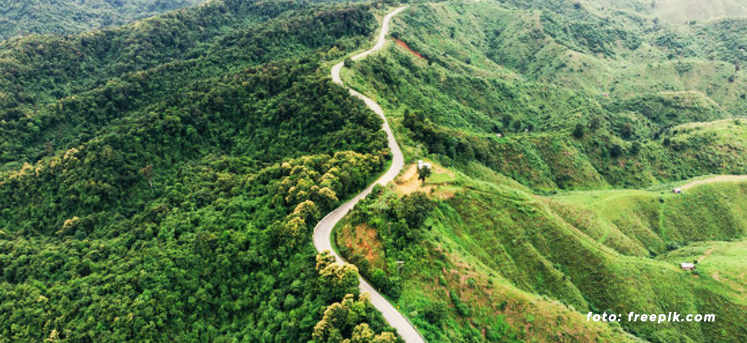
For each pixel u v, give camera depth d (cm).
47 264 11219
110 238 12475
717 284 10769
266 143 15775
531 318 8638
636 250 13288
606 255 11344
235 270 10125
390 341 7100
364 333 7175
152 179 14912
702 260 12006
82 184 13812
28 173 14750
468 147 15738
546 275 10700
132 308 9294
